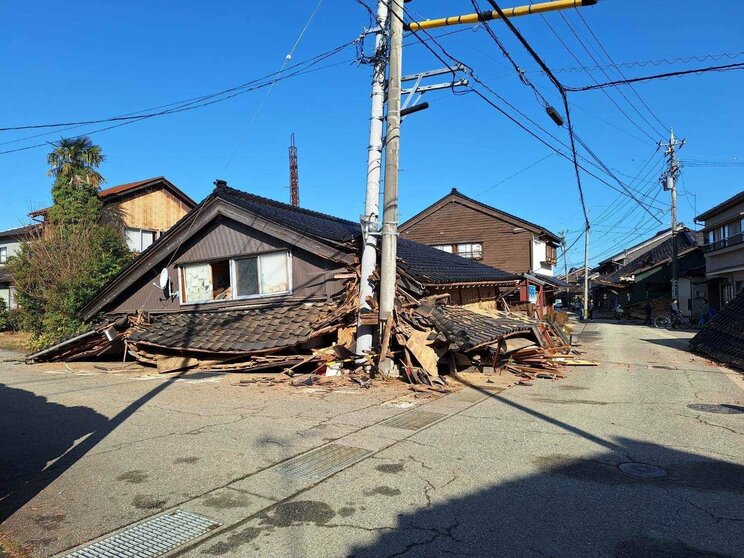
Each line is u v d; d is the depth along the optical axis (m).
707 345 14.88
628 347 17.70
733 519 3.88
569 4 7.54
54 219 21.22
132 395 9.03
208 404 8.13
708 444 5.83
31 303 18.78
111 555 3.44
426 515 3.99
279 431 6.45
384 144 10.39
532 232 30.48
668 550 3.43
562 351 15.07
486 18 7.93
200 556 3.41
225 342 11.41
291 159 42.81
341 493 4.45
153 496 4.44
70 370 12.48
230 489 4.57
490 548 3.47
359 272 11.35
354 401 8.22
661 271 39.44
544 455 5.43
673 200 29.72
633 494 4.37
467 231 31.75
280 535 3.69
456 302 14.94
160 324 13.21
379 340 10.29
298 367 11.12
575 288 63.84
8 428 6.93
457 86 10.07
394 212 10.04
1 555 3.46
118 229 24.53
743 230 24.05
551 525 3.80
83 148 22.72
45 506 4.28
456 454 5.48
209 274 13.66
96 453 5.70
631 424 6.75
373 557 3.38
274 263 12.61
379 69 10.46
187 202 28.61
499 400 8.34
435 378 9.27
